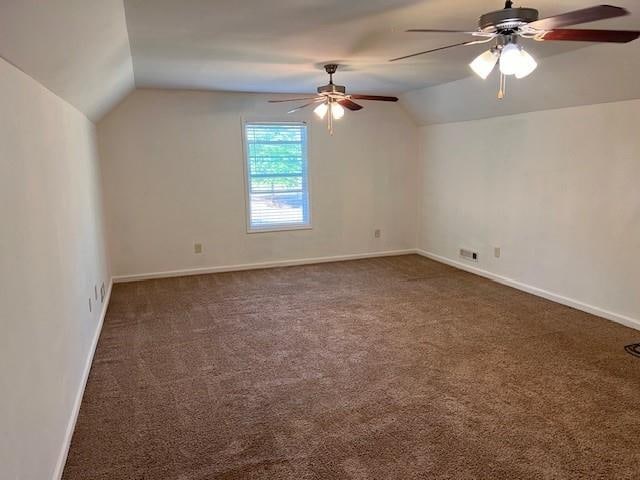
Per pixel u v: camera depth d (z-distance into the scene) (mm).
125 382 3027
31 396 1824
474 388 2877
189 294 4918
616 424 2477
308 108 5953
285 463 2213
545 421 2516
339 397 2803
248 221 5910
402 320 4062
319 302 4594
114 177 5281
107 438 2428
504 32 2180
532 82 4129
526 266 4832
